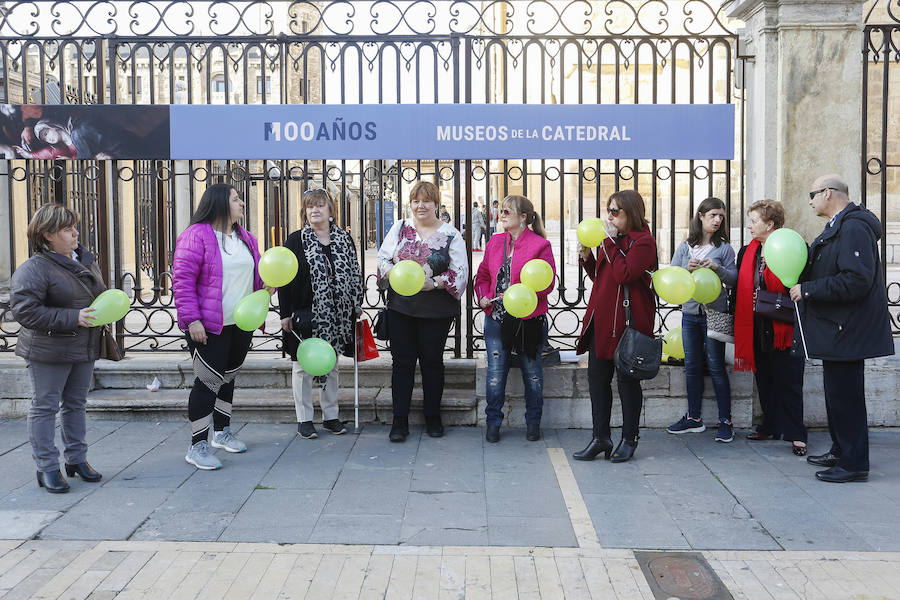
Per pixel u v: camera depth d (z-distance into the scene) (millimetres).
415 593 2947
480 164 5703
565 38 5688
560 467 4570
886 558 3271
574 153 5602
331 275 5008
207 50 5730
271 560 3229
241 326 4371
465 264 5059
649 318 4523
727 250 5047
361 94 5742
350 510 3832
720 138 5574
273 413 5535
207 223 4520
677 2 12742
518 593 2955
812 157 5430
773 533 3559
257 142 5652
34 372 4047
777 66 5461
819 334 4238
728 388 5125
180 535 3508
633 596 2938
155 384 5832
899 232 12273
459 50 5703
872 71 12477
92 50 7328
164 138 5691
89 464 4445
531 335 5000
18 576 3066
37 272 3896
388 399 5520
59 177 5883
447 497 4031
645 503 3955
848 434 4293
